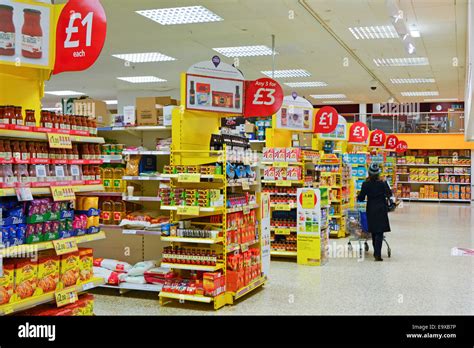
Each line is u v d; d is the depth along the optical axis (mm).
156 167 6969
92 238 3742
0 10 3176
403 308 5383
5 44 3193
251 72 16438
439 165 22531
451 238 11008
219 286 5465
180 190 5691
